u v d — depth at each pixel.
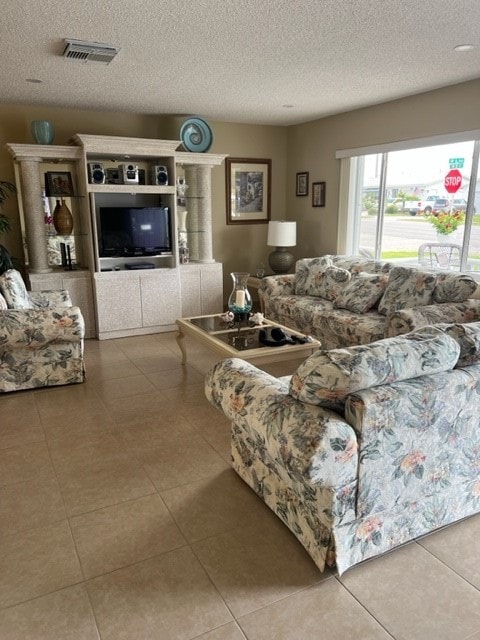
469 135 4.11
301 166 6.27
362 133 5.23
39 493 2.39
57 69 3.63
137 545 2.03
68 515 2.22
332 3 2.49
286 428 1.74
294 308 4.75
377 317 4.16
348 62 3.52
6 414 3.28
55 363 3.71
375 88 4.29
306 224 6.32
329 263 5.13
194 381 3.90
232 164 6.21
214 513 2.24
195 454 2.76
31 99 4.64
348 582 1.83
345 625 1.65
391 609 1.71
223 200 6.26
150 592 1.79
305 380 1.75
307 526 1.94
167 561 1.94
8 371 3.59
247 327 3.78
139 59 3.40
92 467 2.62
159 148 5.01
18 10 2.55
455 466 2.00
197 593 1.78
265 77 3.91
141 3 2.47
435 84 4.16
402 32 2.92
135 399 3.54
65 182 5.03
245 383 2.10
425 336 1.96
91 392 3.67
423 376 1.84
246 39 3.02
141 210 5.15
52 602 1.74
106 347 4.85
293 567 1.91
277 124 6.28
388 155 5.08
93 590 1.80
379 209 5.27
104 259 5.11
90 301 5.10
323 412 1.72
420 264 4.89
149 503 2.31
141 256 5.24
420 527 2.02
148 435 2.99
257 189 6.45
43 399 3.53
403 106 4.70
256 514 2.23
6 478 2.51
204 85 4.15
